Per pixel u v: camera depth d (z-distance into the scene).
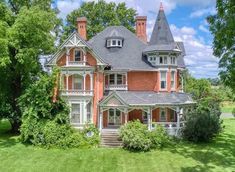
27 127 36.62
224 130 47.75
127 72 43.84
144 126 36.03
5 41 33.72
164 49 42.97
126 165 29.34
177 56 45.16
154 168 28.42
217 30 25.78
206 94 64.00
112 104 39.88
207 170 27.80
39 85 37.47
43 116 37.25
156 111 43.53
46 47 39.88
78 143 35.81
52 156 32.12
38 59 42.91
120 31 48.41
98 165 29.33
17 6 41.81
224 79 25.92
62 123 37.44
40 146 35.78
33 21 36.75
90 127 38.06
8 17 39.19
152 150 34.53
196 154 32.94
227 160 30.86
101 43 47.28
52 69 39.59
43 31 38.56
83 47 41.06
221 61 25.83
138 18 50.06
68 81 42.41
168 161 30.48
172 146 36.31
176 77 44.22
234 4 24.45
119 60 44.44
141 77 44.16
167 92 43.38
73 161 30.47
